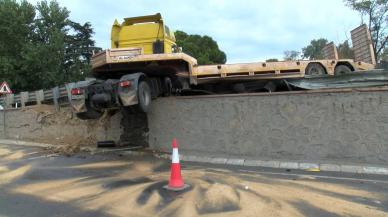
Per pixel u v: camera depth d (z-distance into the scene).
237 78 12.48
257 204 6.39
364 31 15.44
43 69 46.88
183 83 12.72
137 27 13.33
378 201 6.67
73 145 13.48
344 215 5.89
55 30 48.81
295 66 12.68
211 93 13.45
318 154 10.54
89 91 11.41
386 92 9.90
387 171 9.20
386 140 9.87
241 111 11.45
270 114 11.11
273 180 8.32
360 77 11.57
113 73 12.59
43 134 17.28
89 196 7.06
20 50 47.50
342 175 8.97
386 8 33.88
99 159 11.25
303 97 10.73
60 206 6.49
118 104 11.11
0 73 45.28
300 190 7.39
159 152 12.23
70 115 16.00
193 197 6.77
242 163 10.64
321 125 10.53
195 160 11.27
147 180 8.26
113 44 13.45
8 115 19.44
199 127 11.98
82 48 57.97
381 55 33.41
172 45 13.96
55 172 9.41
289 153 10.84
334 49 16.30
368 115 10.06
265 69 12.45
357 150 10.14
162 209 6.17
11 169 9.98
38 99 19.28
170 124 12.45
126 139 13.40
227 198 6.71
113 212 6.09
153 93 12.09
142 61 11.46
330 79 12.06
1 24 46.94
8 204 6.68
